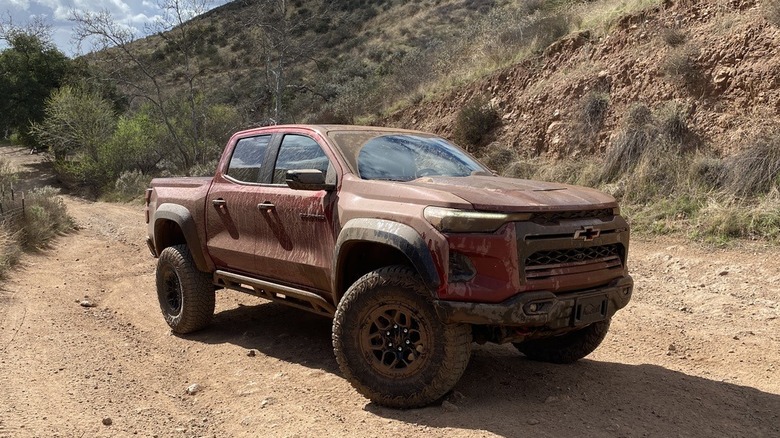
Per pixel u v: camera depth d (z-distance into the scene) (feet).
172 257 20.81
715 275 26.68
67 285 29.37
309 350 18.63
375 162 16.26
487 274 12.78
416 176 16.28
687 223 33.22
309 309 17.19
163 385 16.05
